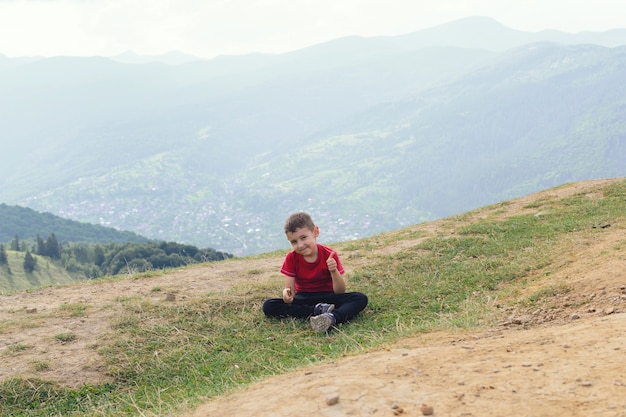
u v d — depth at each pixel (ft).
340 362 18.03
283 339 27.17
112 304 32.50
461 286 32.60
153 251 270.46
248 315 30.40
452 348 17.52
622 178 61.62
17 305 33.50
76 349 26.68
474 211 57.98
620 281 24.76
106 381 24.30
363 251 43.88
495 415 11.27
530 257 35.24
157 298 33.63
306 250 28.86
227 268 41.83
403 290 33.17
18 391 23.17
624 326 16.96
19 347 26.61
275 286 34.27
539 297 25.91
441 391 12.89
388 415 11.87
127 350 26.63
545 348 15.83
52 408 22.30
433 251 40.88
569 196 55.57
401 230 53.93
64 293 36.06
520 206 55.93
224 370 24.23
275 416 12.84
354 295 29.40
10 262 390.83
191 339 27.86
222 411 14.35
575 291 25.39
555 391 12.15
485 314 25.11
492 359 15.23
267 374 21.99
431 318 27.73
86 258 418.10
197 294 33.99
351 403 12.76
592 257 30.81
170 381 24.06
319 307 28.43
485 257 37.86
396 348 20.34
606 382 12.26
